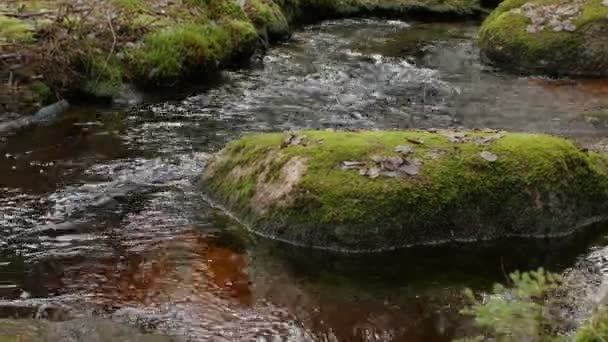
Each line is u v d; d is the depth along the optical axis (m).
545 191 4.48
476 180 4.45
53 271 4.23
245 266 4.26
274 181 4.50
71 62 5.86
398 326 3.97
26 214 4.59
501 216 4.45
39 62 5.74
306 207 4.37
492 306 3.59
